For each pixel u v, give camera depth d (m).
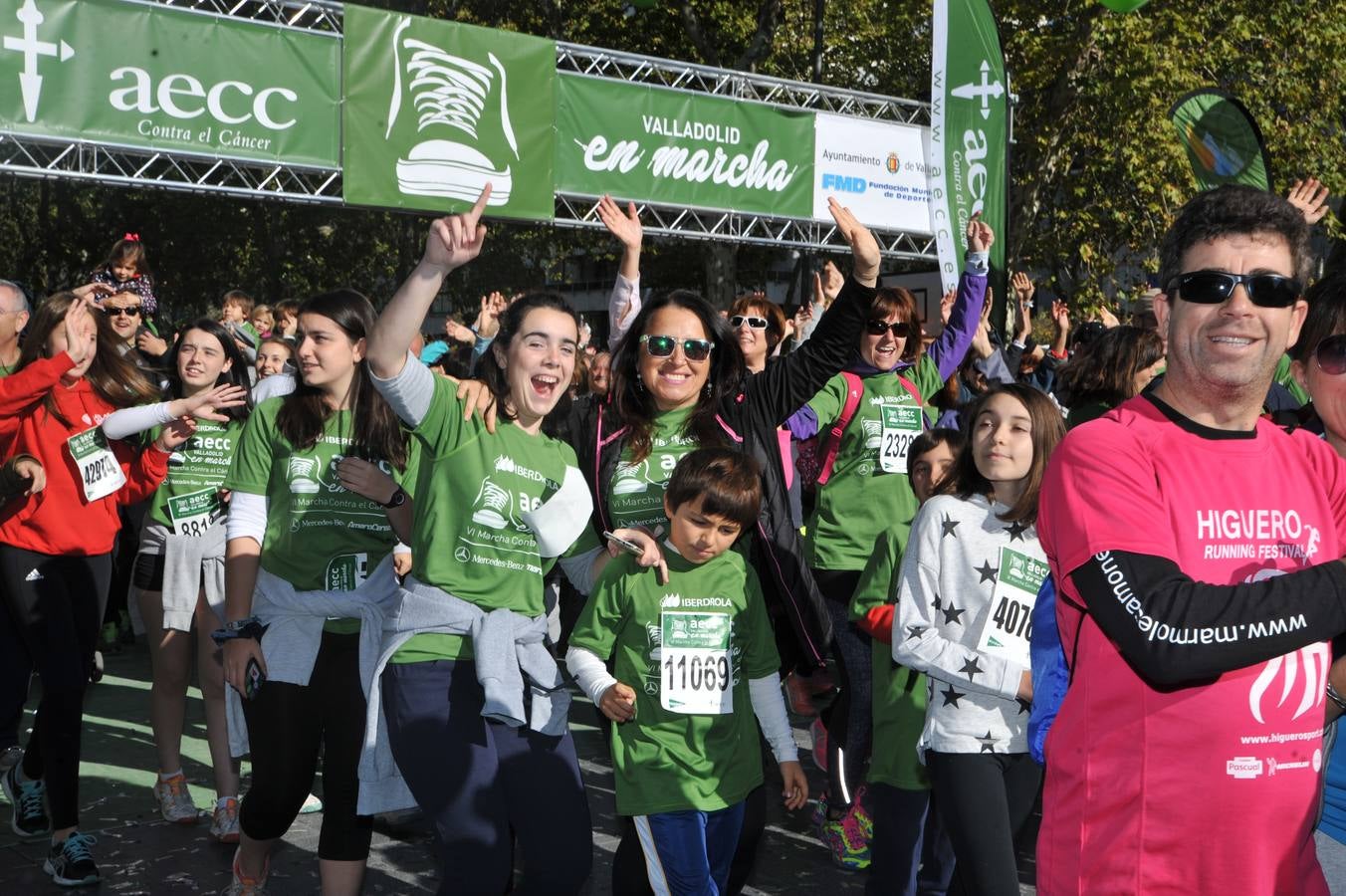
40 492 4.30
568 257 26.00
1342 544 1.95
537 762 3.05
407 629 3.05
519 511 3.10
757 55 20.94
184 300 28.61
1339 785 2.16
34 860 4.48
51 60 8.45
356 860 3.45
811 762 5.85
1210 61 19.00
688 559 3.26
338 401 3.57
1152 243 19.59
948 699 3.14
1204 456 1.89
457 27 9.89
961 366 7.05
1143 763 1.89
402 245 25.02
